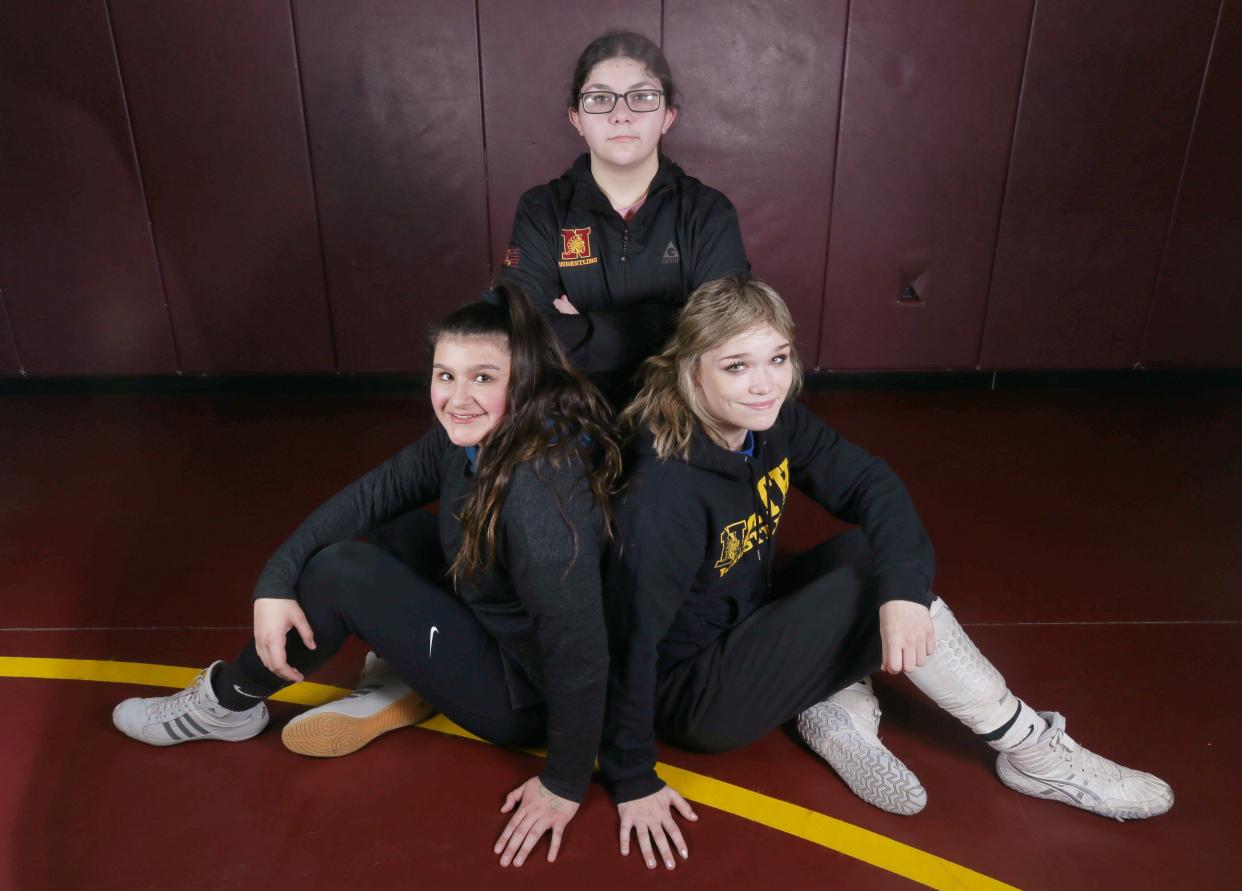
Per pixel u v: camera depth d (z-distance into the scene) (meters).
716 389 1.40
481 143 3.50
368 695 1.84
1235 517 2.84
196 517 2.83
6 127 3.42
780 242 3.68
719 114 3.50
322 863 1.59
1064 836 1.64
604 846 1.62
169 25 3.31
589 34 3.38
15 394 3.82
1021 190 3.59
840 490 1.67
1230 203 3.60
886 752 1.69
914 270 3.71
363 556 1.55
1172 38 3.38
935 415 3.62
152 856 1.60
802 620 1.57
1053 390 3.86
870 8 3.35
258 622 1.53
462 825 1.67
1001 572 2.53
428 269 3.68
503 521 1.38
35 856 1.60
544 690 1.61
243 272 3.66
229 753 1.84
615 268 2.07
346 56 3.37
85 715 1.96
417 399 3.78
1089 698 2.02
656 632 1.46
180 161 3.49
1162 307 3.76
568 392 1.43
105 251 3.61
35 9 3.28
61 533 2.74
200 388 3.83
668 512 1.41
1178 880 1.55
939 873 1.57
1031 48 3.39
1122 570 2.55
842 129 3.51
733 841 1.64
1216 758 1.84
